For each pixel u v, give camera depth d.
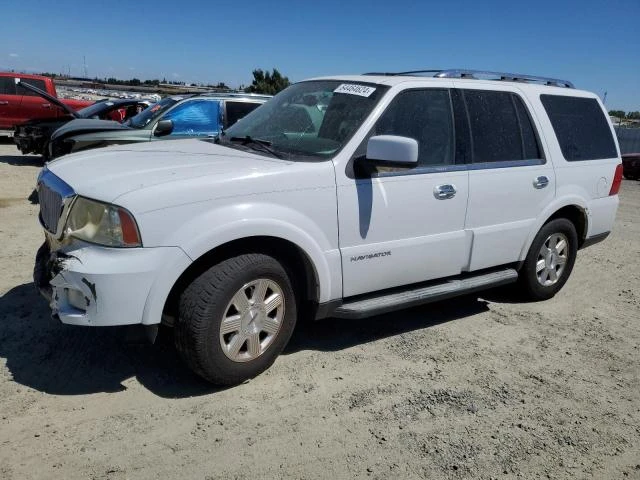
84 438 2.96
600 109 5.76
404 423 3.30
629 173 22.08
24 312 4.39
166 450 2.91
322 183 3.64
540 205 5.04
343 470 2.86
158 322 3.17
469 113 4.53
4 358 3.70
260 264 3.43
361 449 3.04
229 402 3.38
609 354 4.45
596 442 3.26
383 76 4.42
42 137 12.68
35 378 3.50
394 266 4.08
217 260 3.39
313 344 4.26
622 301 5.75
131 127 9.07
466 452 3.07
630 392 3.87
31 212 7.86
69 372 3.59
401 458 2.99
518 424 3.38
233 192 3.32
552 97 5.28
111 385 3.48
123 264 3.05
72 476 2.67
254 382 3.63
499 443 3.18
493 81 4.85
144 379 3.57
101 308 3.07
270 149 3.97
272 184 3.45
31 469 2.70
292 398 3.48
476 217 4.55
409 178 4.05
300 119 4.26
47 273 3.31
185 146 4.23
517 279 5.28
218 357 3.36
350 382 3.72
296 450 2.99
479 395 3.67
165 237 3.12
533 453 3.11
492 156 4.66
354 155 3.81
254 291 3.49
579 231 5.66
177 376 3.63
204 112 8.96
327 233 3.70
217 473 2.77
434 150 4.27
